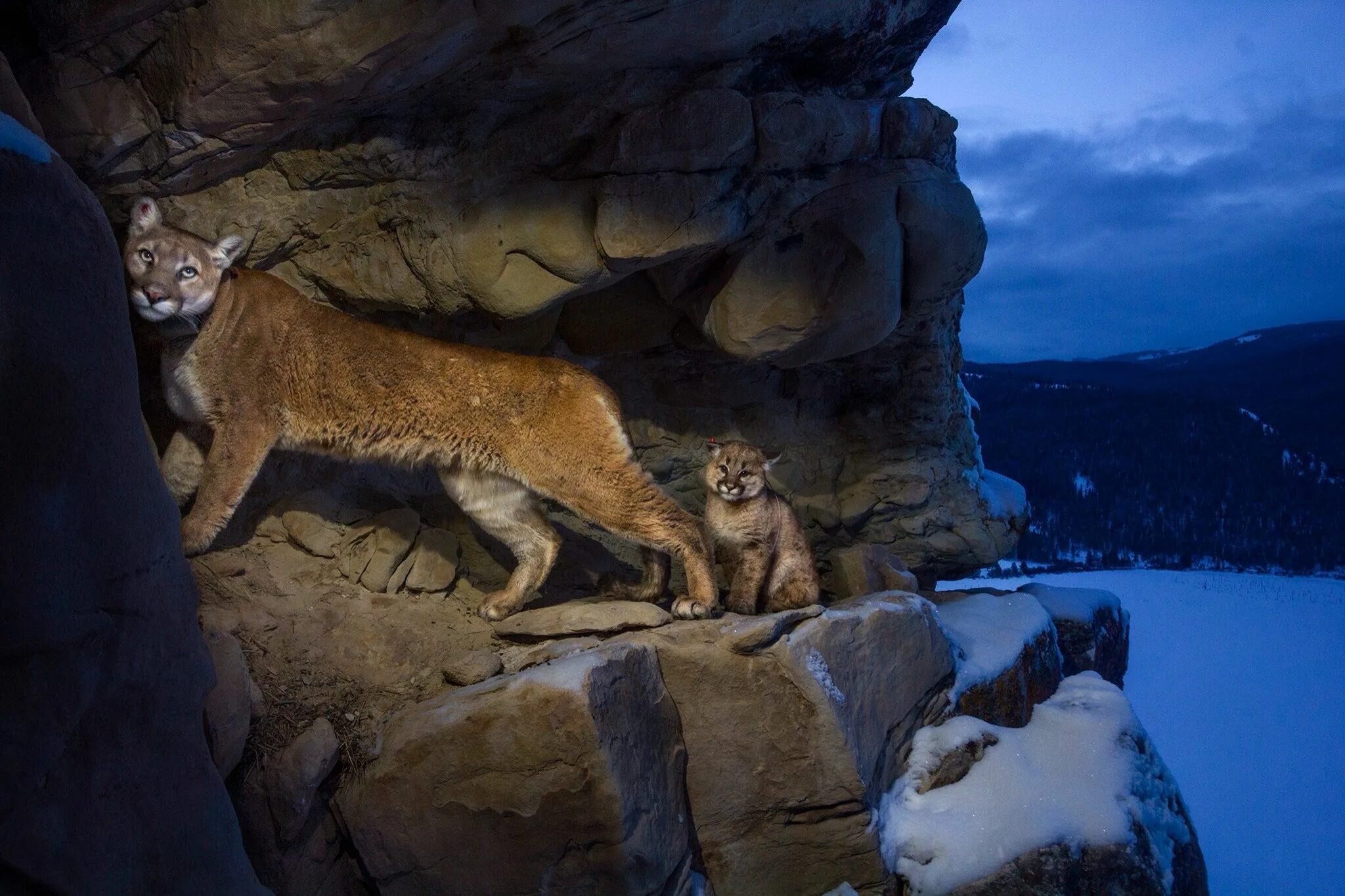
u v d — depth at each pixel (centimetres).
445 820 358
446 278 503
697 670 422
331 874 376
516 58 445
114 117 413
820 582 675
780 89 518
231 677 352
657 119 478
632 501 470
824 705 422
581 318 592
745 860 430
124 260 419
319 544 488
